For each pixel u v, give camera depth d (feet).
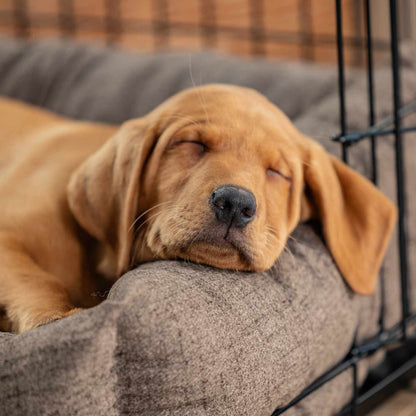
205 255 3.99
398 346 5.97
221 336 3.43
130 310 3.08
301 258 4.50
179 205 4.11
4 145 6.77
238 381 3.48
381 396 5.52
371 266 4.85
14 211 4.81
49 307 3.90
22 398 2.95
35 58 10.19
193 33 13.92
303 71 7.98
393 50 4.88
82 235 4.94
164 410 3.25
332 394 4.71
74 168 5.35
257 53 13.37
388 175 5.75
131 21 14.16
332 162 5.02
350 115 6.08
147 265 4.01
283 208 4.50
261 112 4.67
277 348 3.78
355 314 4.82
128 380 3.14
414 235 6.05
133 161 4.47
